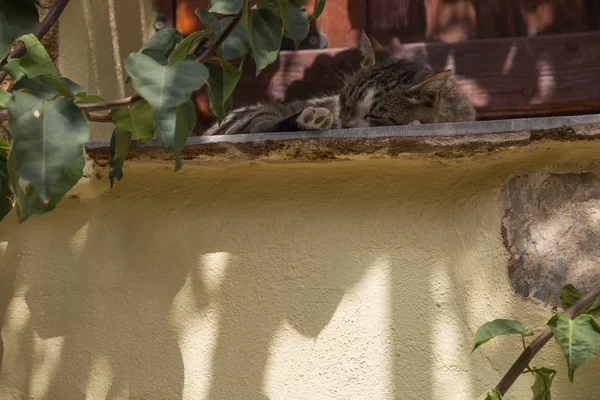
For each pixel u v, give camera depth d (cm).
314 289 158
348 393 152
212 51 152
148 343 165
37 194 133
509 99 298
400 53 307
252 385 157
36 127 127
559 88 296
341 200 162
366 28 309
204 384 160
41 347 170
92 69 235
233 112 301
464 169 157
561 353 145
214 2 166
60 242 175
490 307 149
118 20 260
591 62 296
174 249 168
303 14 171
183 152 161
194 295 165
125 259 171
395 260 156
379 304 154
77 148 129
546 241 150
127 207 173
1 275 176
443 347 149
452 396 147
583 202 151
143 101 142
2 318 174
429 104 295
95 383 166
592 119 144
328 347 155
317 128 222
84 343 168
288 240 162
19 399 169
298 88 307
